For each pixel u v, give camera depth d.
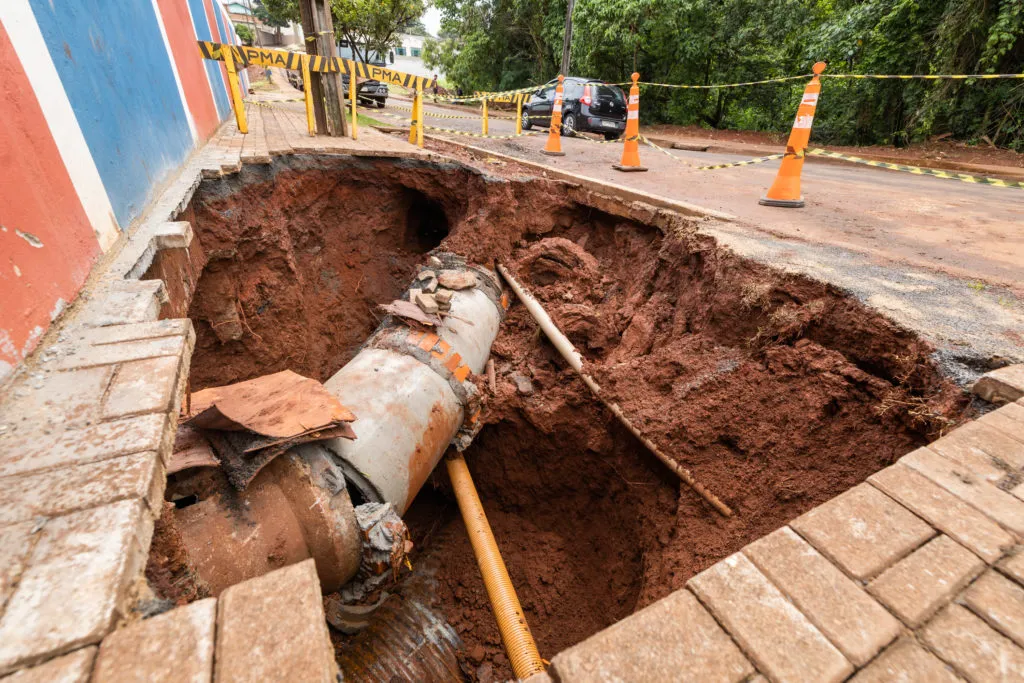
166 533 1.96
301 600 1.20
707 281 4.09
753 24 15.05
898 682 1.13
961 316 2.81
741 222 4.76
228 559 2.64
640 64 17.98
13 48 2.35
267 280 6.18
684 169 8.63
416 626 5.18
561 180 6.76
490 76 23.86
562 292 6.02
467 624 5.24
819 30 13.84
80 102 3.06
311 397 3.15
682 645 1.19
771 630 1.22
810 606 1.28
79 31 3.25
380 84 19.92
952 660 1.18
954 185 8.09
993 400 2.18
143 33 4.85
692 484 3.38
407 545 3.35
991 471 1.73
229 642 1.10
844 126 14.27
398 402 4.16
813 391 2.98
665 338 4.43
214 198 5.52
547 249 6.35
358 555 3.19
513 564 5.48
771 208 5.55
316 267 6.93
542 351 5.81
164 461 1.72
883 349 2.80
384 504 3.39
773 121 17.41
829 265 3.53
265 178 6.20
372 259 7.54
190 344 2.42
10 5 2.39
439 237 8.37
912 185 7.92
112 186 3.36
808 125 5.42
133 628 1.13
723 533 3.11
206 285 5.70
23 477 1.52
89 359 2.14
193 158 5.92
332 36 8.16
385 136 9.48
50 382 1.98
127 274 2.97
